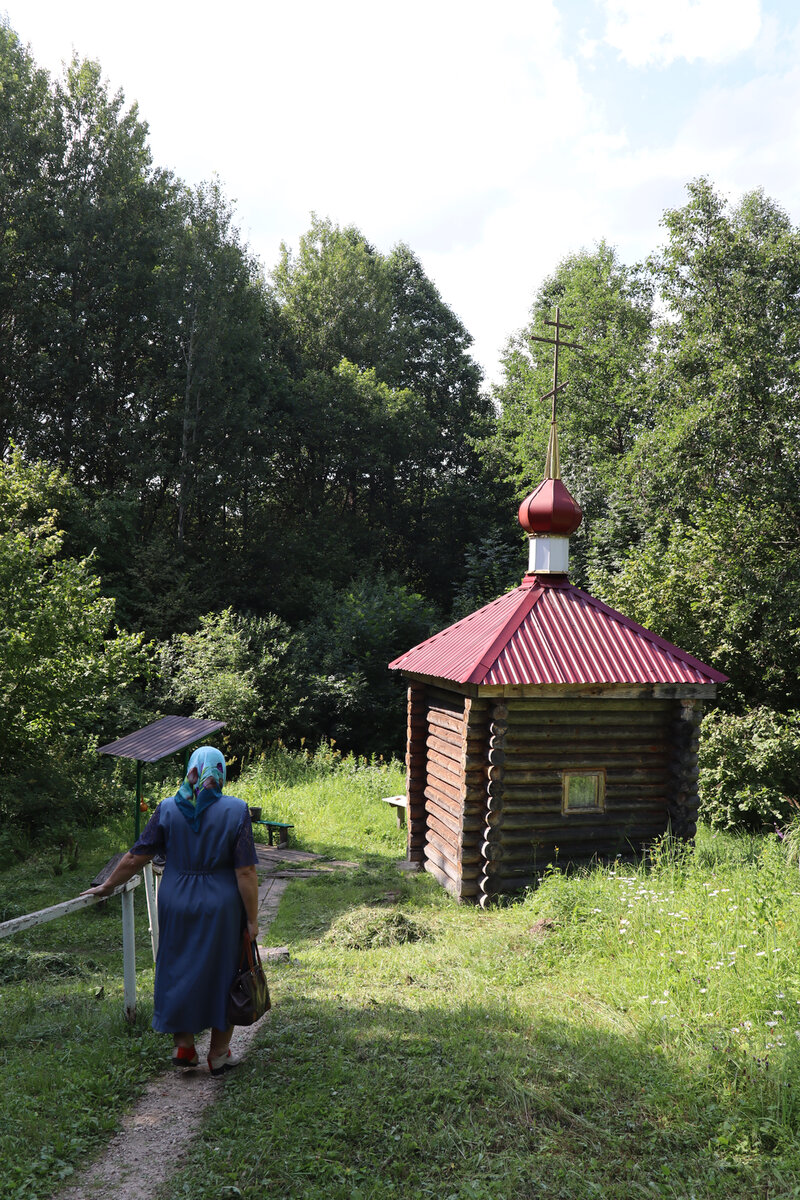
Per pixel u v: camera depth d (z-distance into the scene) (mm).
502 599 10938
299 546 29453
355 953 7082
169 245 26062
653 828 9484
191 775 4016
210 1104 3793
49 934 8516
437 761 10695
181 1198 3033
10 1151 3262
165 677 21172
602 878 8016
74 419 26438
